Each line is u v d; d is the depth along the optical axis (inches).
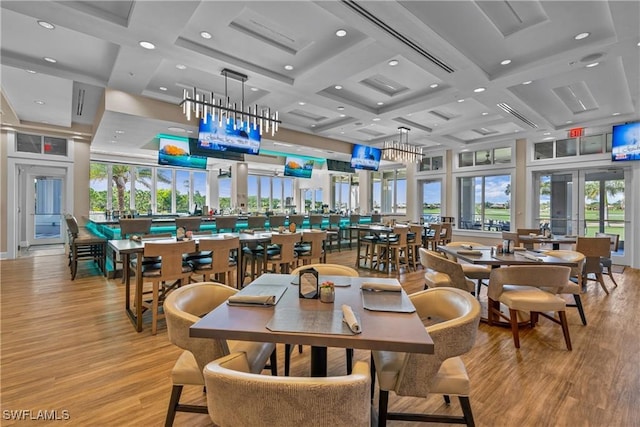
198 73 176.4
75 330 126.7
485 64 157.9
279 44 143.4
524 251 155.3
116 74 165.3
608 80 177.3
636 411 78.8
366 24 117.8
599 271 187.8
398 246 231.5
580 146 281.6
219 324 53.9
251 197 539.8
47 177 338.3
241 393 37.0
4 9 115.9
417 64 149.8
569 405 81.2
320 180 548.1
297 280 86.5
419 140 336.5
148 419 75.1
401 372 58.5
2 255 274.4
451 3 113.4
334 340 48.9
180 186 466.3
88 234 239.6
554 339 121.9
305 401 35.6
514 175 319.6
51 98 211.3
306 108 244.7
